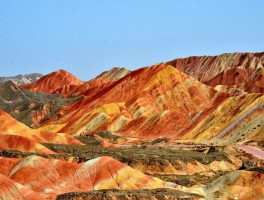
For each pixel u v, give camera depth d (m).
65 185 112.56
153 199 100.31
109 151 162.25
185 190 110.81
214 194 106.62
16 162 119.00
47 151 153.88
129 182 111.38
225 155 159.75
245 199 103.44
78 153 155.25
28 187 112.25
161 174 143.88
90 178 113.06
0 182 100.81
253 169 112.12
